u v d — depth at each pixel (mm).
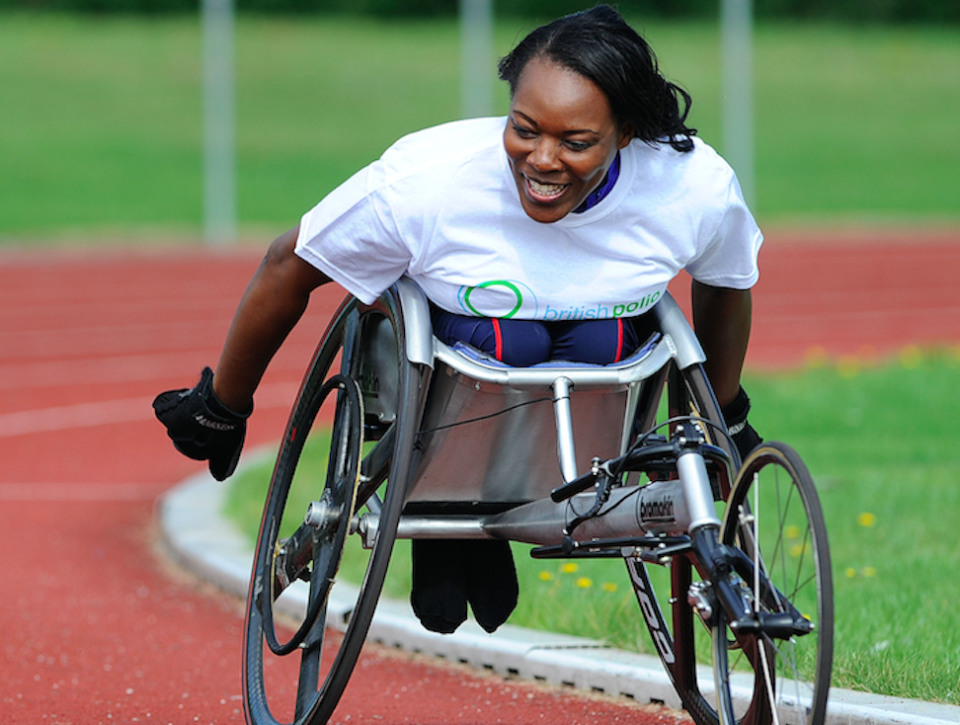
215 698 15602
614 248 10898
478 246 10828
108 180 117688
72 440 37656
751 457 10453
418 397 10930
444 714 14766
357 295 11445
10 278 79625
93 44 156625
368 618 10836
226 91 108562
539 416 11406
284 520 23750
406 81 151125
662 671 14766
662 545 10555
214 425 12594
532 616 17750
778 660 13703
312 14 174625
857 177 126875
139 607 20828
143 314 67500
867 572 19406
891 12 177375
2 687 16031
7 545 25234
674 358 11336
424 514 12312
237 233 103375
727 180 11141
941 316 67125
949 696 13414
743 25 114688
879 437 32219
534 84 10219
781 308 69812
